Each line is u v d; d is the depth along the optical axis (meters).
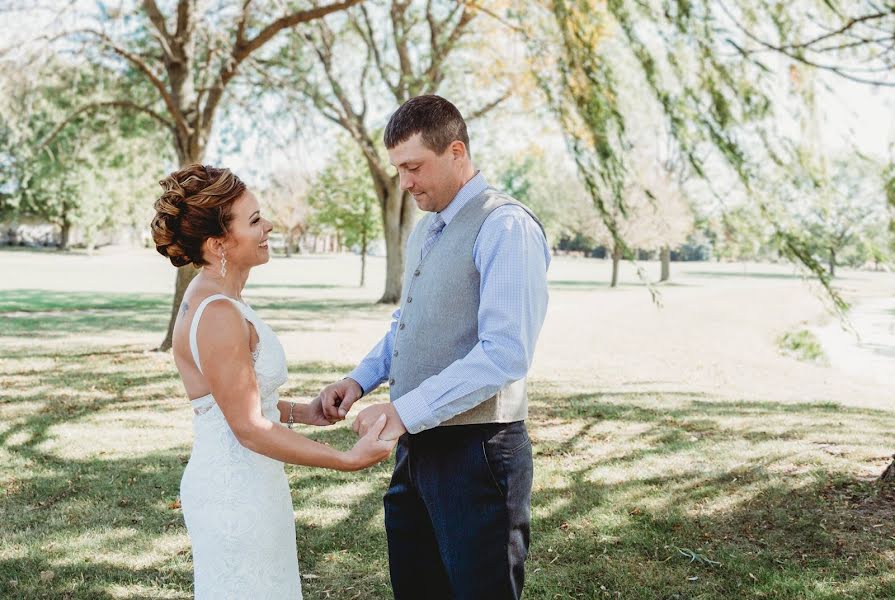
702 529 3.94
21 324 14.16
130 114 11.64
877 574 3.32
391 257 21.02
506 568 2.10
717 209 4.95
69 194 28.55
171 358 9.95
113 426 6.23
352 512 4.22
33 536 3.81
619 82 5.73
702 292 28.66
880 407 7.78
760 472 4.96
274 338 2.16
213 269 2.10
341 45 15.68
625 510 4.24
